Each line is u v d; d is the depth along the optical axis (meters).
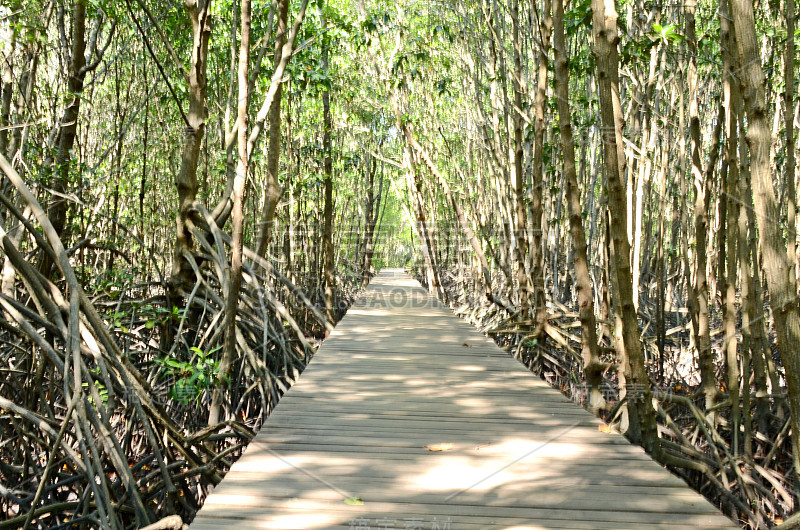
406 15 12.82
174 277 6.93
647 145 8.84
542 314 7.82
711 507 2.68
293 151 13.64
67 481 3.96
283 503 2.70
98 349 3.62
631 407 4.14
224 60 10.69
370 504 2.70
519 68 8.48
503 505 2.70
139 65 11.21
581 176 10.70
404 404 4.42
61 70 8.30
